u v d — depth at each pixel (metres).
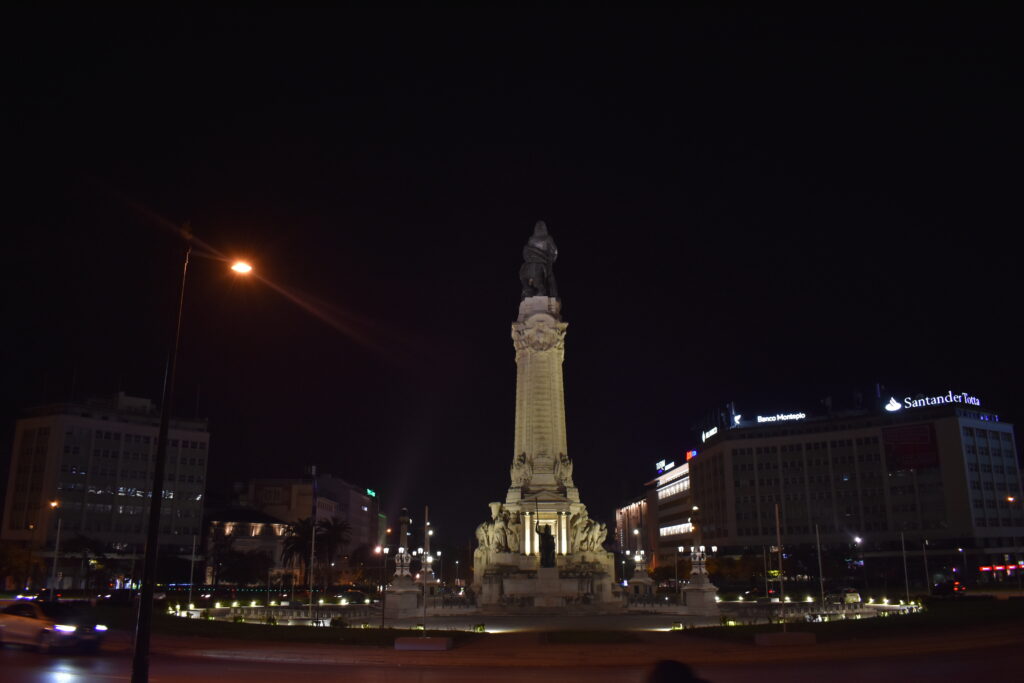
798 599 94.25
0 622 37.16
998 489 158.00
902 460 160.12
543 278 97.06
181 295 24.16
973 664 31.45
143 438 155.88
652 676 10.07
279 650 39.66
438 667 34.12
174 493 158.00
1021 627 44.94
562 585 78.12
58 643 35.75
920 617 48.81
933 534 155.00
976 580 148.62
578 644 41.50
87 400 154.12
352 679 29.14
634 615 70.31
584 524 87.12
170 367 23.16
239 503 197.25
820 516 166.50
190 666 33.06
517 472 89.12
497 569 83.06
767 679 28.14
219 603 85.94
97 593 96.50
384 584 68.50
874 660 34.12
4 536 145.00
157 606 69.69
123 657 36.09
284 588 138.62
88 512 145.88
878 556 157.62
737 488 175.25
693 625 57.59
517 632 48.41
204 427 165.12
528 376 91.50
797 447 172.25
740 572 147.50
